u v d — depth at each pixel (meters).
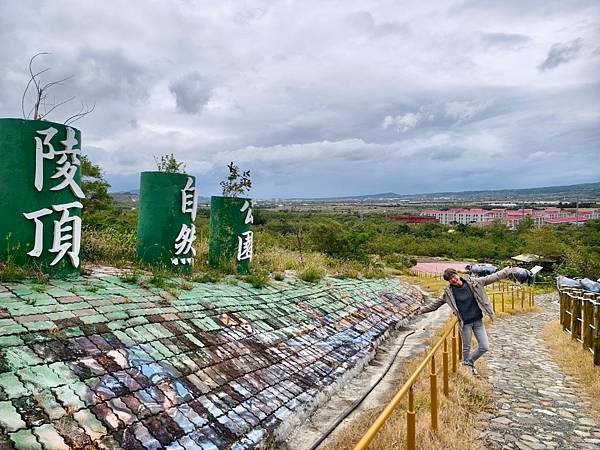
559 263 45.62
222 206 11.95
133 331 6.36
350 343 10.74
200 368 6.46
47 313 5.91
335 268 19.27
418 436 6.12
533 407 7.89
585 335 11.69
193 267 11.38
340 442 6.33
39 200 7.16
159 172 9.89
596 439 6.61
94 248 10.37
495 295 29.61
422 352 11.77
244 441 5.66
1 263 6.93
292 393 7.34
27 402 4.43
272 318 9.56
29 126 7.06
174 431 5.15
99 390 5.06
